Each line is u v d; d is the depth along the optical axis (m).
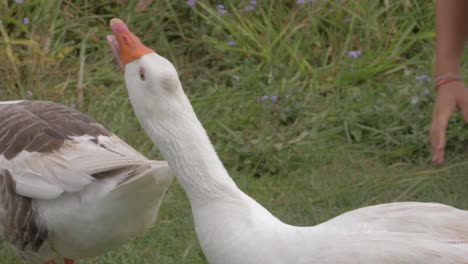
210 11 8.26
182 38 8.43
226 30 8.48
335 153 6.89
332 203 6.20
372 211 3.76
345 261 3.52
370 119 7.24
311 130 7.12
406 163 6.79
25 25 8.01
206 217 3.77
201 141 3.82
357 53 7.89
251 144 6.79
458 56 4.01
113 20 3.99
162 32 8.32
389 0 8.64
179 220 5.90
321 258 3.56
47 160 4.51
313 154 6.86
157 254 5.42
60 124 4.77
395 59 8.10
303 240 3.62
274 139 6.93
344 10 8.51
